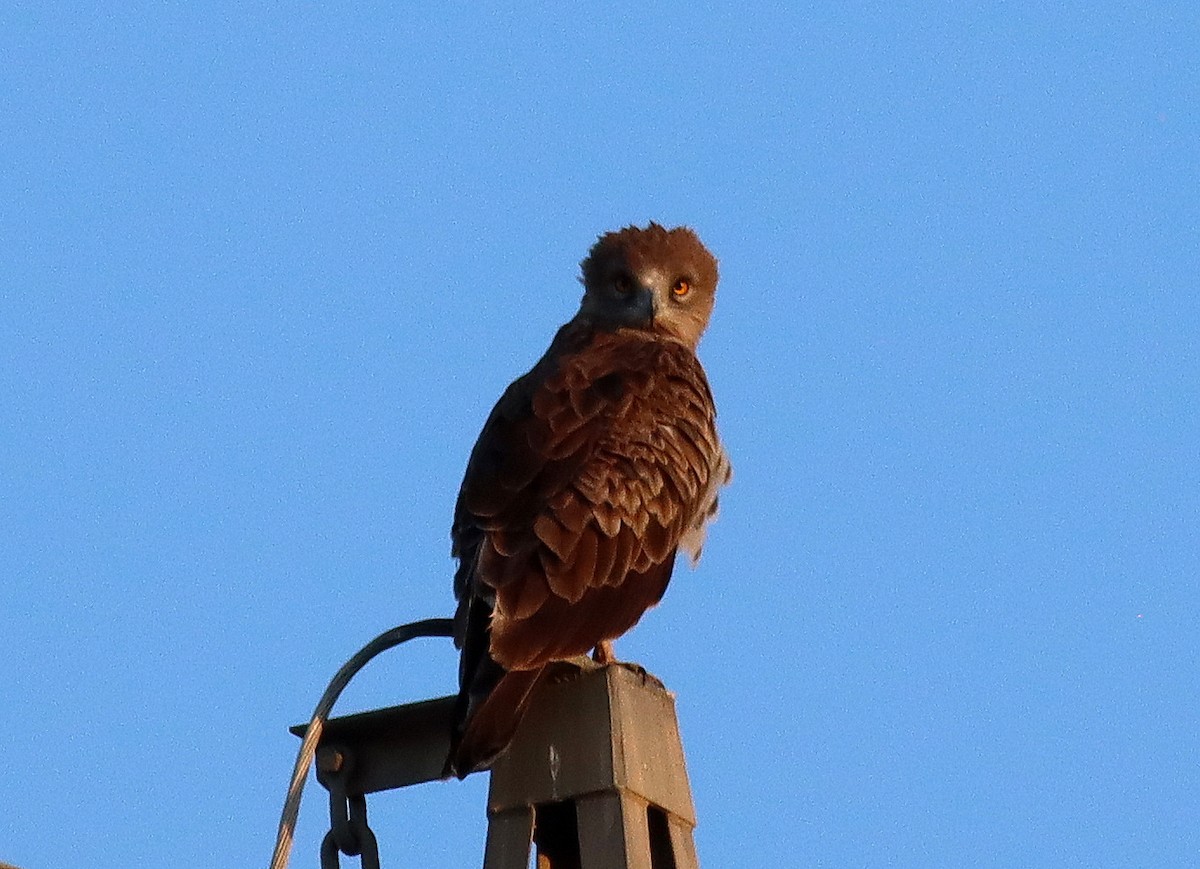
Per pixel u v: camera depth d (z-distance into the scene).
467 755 9.13
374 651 9.80
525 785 9.13
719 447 13.23
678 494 12.23
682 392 13.05
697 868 9.28
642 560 11.67
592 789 8.93
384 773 9.55
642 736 9.16
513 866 9.01
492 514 11.25
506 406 12.62
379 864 9.47
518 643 10.24
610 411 12.37
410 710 9.59
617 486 11.69
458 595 10.98
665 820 9.20
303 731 9.53
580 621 10.86
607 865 8.75
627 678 9.26
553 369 12.94
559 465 11.69
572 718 9.16
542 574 10.82
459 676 10.22
